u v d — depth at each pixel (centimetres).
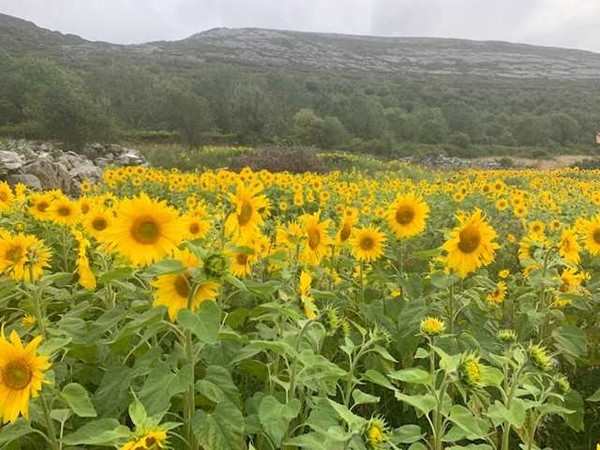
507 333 281
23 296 379
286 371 290
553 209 1038
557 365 371
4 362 193
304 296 302
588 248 463
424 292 394
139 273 278
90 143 3375
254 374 296
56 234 546
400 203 454
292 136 5391
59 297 339
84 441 202
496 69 15262
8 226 570
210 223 399
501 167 4831
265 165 2808
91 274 361
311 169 2866
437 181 1903
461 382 222
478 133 6644
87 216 402
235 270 322
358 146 5294
